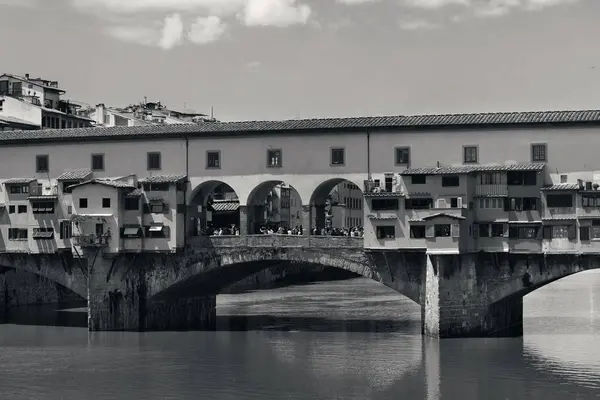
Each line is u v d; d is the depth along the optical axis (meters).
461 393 71.31
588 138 86.81
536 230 87.81
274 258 95.06
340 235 98.75
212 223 116.56
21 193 103.00
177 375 78.25
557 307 117.50
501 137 89.25
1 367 81.81
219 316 112.06
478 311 89.31
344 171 93.50
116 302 98.94
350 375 77.19
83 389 74.25
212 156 97.81
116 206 97.62
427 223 88.56
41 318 110.31
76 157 102.19
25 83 148.25
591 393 70.81
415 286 91.00
